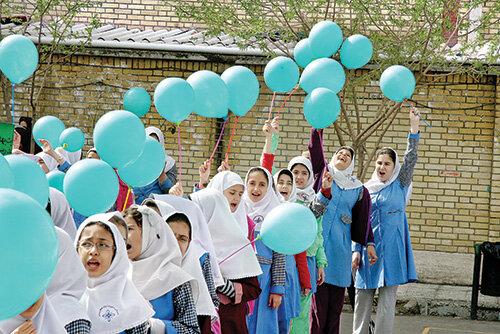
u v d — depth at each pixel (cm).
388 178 1045
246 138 1495
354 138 1364
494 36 1350
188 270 605
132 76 1504
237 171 1495
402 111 1468
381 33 1345
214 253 677
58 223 643
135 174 688
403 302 1412
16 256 365
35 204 380
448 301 1402
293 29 1375
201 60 1484
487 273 1332
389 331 1029
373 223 1034
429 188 1458
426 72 1384
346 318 1314
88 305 523
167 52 1481
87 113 1510
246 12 1349
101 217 540
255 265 720
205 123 1496
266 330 813
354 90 1358
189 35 1580
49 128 952
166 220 610
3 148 801
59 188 717
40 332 445
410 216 1461
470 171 1452
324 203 941
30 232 370
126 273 540
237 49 1450
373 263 1012
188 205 679
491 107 1444
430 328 1278
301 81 898
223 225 717
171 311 575
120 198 952
